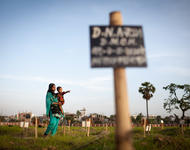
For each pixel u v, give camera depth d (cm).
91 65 518
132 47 538
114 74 512
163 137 1162
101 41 536
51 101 1375
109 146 941
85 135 1531
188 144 1092
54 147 978
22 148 921
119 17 560
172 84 3097
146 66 529
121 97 479
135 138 1270
